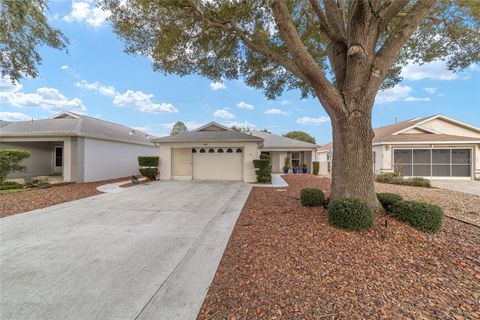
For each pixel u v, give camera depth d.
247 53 8.06
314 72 4.66
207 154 13.59
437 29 7.30
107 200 7.95
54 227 5.09
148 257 3.60
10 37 7.39
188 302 2.48
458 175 15.05
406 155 15.49
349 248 3.55
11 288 2.77
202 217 5.86
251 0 5.95
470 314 2.22
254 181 12.74
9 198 7.95
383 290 2.57
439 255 3.43
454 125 17.25
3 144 13.32
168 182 12.50
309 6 6.89
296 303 2.35
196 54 7.54
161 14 5.78
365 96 4.76
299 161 21.75
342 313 2.19
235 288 2.67
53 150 16.34
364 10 4.50
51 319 2.25
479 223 5.01
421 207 4.30
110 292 2.69
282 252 3.47
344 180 4.99
